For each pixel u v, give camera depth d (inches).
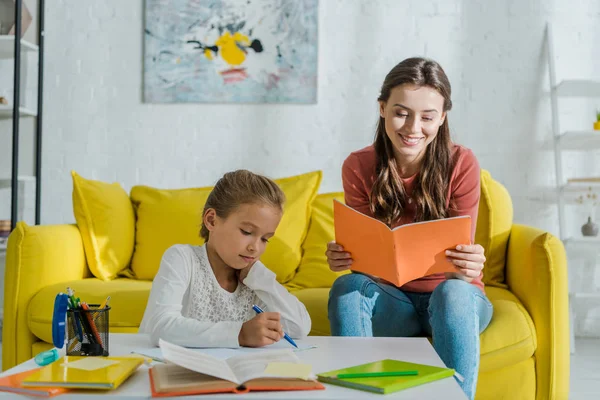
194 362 42.7
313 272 102.0
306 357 50.8
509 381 78.1
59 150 139.4
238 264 61.3
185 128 137.9
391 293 73.9
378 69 136.9
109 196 106.1
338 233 68.1
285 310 61.4
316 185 112.0
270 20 136.1
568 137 132.3
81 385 40.6
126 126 138.5
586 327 139.0
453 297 63.9
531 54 136.9
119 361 46.2
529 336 77.3
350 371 44.4
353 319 69.1
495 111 137.0
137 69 138.3
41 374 42.3
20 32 129.7
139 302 87.2
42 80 135.9
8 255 89.2
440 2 136.8
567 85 130.6
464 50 136.8
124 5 138.4
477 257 64.4
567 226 138.2
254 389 40.6
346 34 136.9
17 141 129.0
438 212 75.2
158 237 106.9
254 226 59.9
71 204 139.2
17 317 88.4
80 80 139.2
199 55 136.7
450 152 76.4
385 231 62.9
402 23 136.9
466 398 39.5
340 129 136.9
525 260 84.7
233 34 136.3
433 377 43.7
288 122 137.1
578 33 136.9
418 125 71.6
